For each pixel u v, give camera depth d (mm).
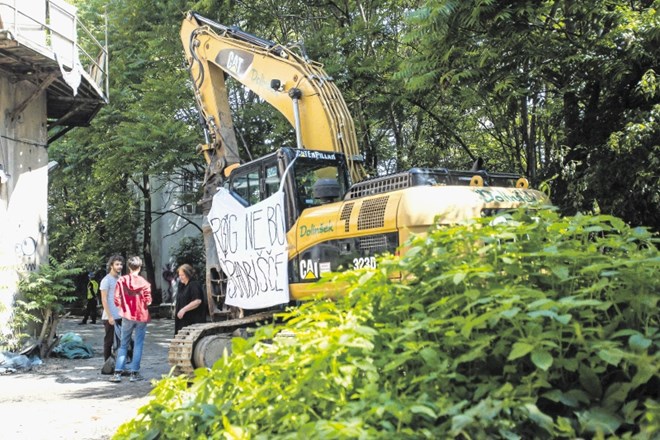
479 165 9000
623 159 10727
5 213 14523
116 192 28203
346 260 8203
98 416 8492
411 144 19172
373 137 19641
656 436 2168
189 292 11312
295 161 9461
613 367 2518
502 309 2471
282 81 11125
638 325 2598
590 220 3082
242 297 10086
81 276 31562
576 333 2414
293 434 2314
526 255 2789
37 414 8695
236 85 20641
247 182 10266
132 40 21750
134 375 11547
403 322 2730
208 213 11820
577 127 12344
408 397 2455
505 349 2566
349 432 2160
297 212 9211
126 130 19625
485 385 2471
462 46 11781
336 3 18547
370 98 17016
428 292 2852
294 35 19906
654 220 11039
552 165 12734
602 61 11047
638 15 10758
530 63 11883
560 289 2801
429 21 11219
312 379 2498
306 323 2854
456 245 3012
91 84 16797
